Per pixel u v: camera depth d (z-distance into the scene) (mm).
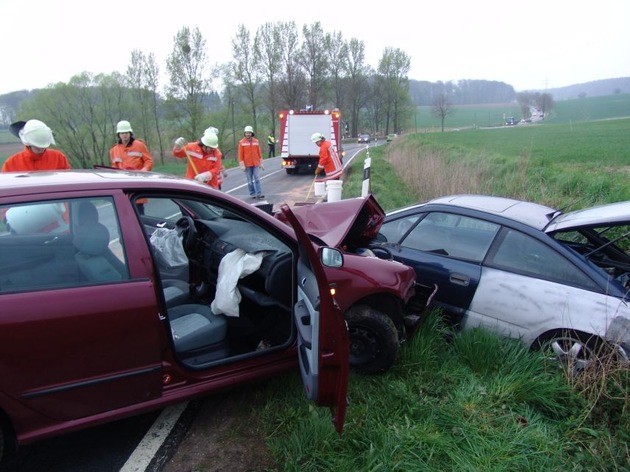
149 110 37594
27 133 4953
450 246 4422
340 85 75562
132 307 2506
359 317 3354
